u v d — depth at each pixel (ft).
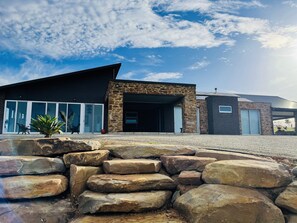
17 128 43.78
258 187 8.75
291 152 13.73
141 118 68.90
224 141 19.69
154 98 49.14
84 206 8.86
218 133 56.85
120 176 10.16
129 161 11.14
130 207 8.59
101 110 49.88
